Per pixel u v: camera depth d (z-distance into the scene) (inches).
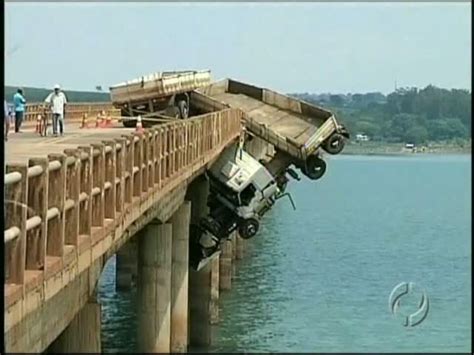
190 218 1296.8
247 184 1472.7
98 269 601.3
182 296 1151.6
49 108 1668.3
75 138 1177.4
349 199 4229.8
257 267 1923.0
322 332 1220.5
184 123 1051.9
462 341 1162.6
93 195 587.5
